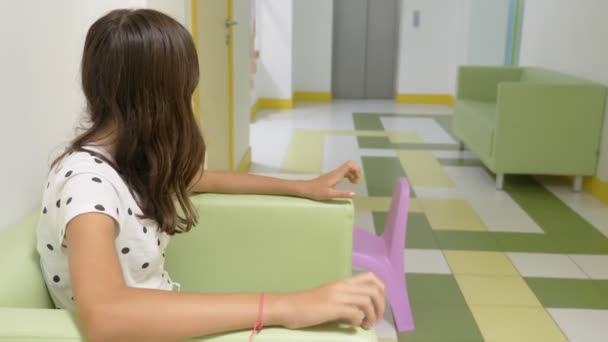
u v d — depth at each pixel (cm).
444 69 855
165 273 119
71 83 152
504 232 340
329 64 870
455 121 569
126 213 97
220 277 147
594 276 283
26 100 128
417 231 339
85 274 79
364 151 544
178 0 203
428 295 259
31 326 80
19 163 126
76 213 85
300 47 865
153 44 89
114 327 76
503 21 727
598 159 415
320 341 80
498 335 227
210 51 325
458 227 347
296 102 860
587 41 443
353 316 80
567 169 419
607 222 361
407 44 850
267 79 793
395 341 221
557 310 249
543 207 388
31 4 130
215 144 343
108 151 98
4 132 119
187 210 110
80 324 81
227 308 80
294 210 143
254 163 493
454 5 832
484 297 259
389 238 230
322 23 855
